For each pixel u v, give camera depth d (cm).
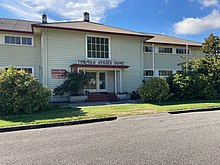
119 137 678
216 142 605
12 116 1106
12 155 533
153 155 509
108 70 2095
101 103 1669
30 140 676
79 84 1780
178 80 1822
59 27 1811
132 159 486
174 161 470
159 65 2544
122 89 2106
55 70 1862
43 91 1312
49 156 519
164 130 762
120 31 2120
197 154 511
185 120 958
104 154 523
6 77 1215
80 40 1964
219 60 1941
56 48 1873
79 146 593
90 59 1994
